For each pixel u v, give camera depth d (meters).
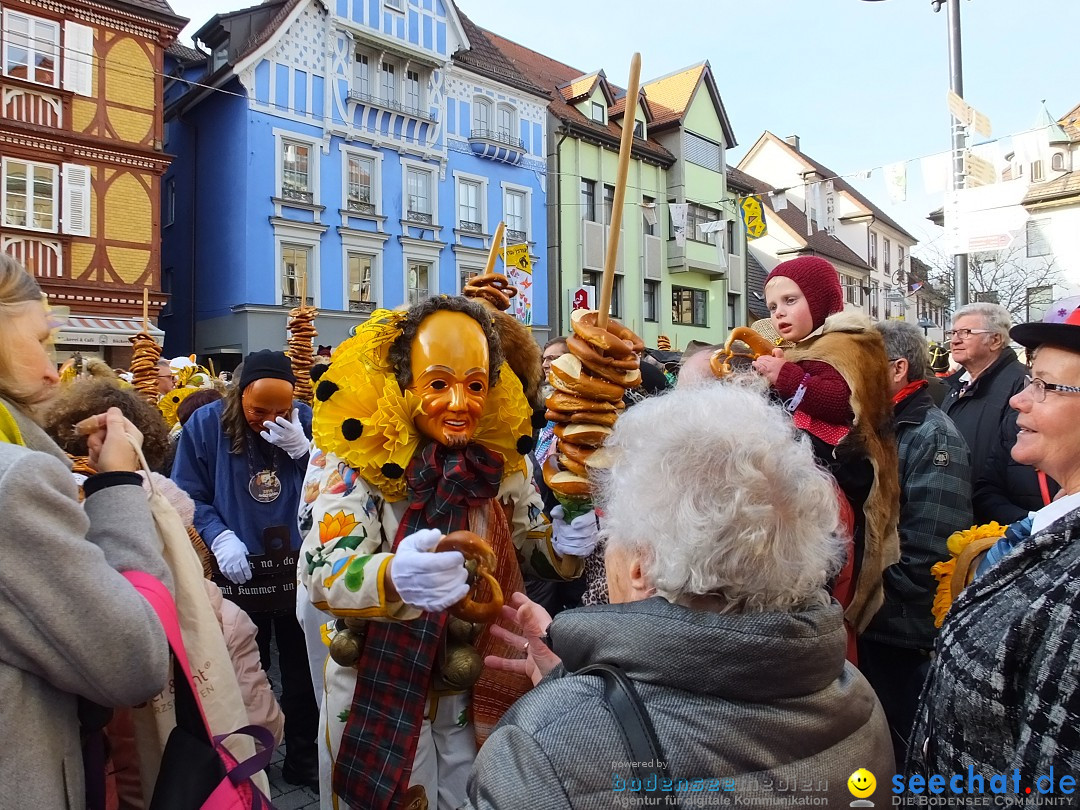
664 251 22.33
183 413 3.73
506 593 1.58
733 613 0.91
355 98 15.80
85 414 1.74
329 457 1.54
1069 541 0.93
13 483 0.97
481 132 18.11
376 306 16.50
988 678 0.91
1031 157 7.14
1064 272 18.73
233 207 14.92
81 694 1.06
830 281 2.21
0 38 12.09
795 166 31.69
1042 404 1.26
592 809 0.78
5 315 1.13
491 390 1.60
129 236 13.58
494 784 0.84
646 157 21.55
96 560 1.05
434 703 1.54
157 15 13.59
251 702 1.82
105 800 1.24
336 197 15.86
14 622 0.97
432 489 1.48
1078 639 0.83
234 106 14.81
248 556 2.62
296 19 15.11
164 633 1.14
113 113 13.34
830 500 0.98
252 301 14.80
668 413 1.02
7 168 12.23
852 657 1.84
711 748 0.81
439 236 17.56
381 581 1.30
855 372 1.85
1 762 0.98
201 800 1.20
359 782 1.44
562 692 0.90
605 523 1.07
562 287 19.77
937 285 21.39
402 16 16.64
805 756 0.85
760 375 1.91
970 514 2.05
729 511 0.89
